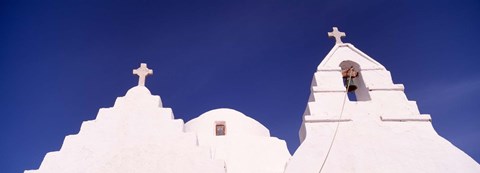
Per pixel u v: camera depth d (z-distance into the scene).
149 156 8.95
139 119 9.98
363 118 9.58
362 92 10.98
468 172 8.21
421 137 9.09
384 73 11.07
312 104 9.95
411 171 8.29
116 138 9.45
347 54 11.86
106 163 8.77
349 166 8.38
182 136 9.52
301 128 10.24
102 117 10.07
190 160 8.87
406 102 10.09
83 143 9.34
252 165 13.99
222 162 8.88
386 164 8.43
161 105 10.88
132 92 10.80
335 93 10.31
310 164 8.41
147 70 11.62
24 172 8.59
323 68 11.08
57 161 8.89
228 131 15.82
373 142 8.94
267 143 15.31
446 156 8.58
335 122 9.48
